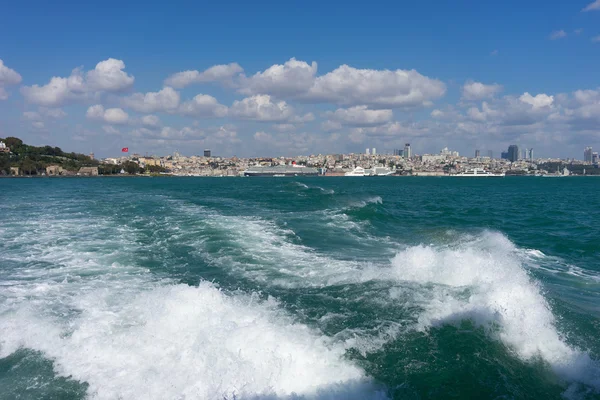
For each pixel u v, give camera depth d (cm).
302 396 668
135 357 774
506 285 1148
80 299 1113
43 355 797
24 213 3431
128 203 4472
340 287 1213
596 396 696
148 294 1123
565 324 976
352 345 834
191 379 702
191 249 1792
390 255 1720
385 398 673
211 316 933
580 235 2511
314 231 2322
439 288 1170
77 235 2208
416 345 840
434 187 11662
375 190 8931
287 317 977
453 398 682
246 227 2386
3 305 1079
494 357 802
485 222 3141
